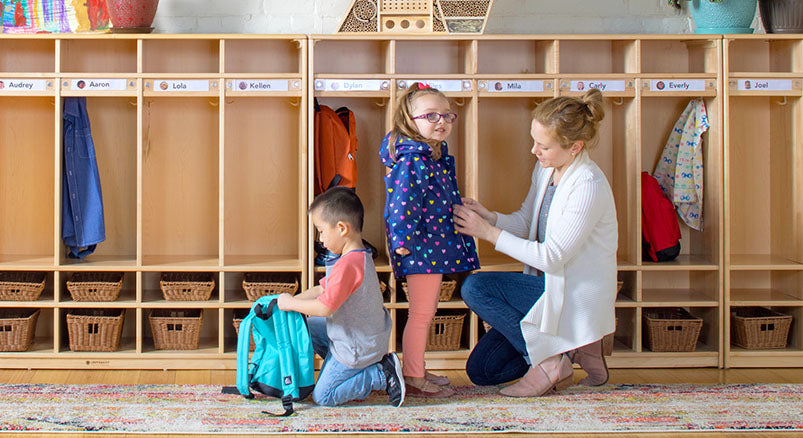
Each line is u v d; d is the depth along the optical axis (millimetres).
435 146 3055
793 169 3945
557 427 2752
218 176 4094
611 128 4176
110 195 4062
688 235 4203
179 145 4070
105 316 3744
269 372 2986
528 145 4191
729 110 4137
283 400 2873
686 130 3920
